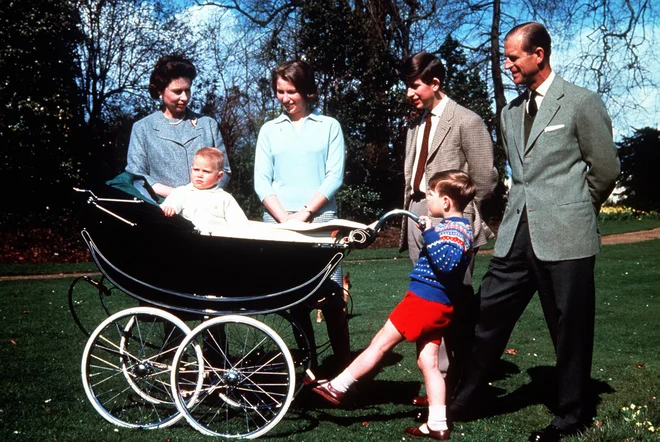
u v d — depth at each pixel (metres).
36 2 17.61
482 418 3.56
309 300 3.42
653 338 5.73
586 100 3.25
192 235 3.05
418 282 3.24
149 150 4.16
